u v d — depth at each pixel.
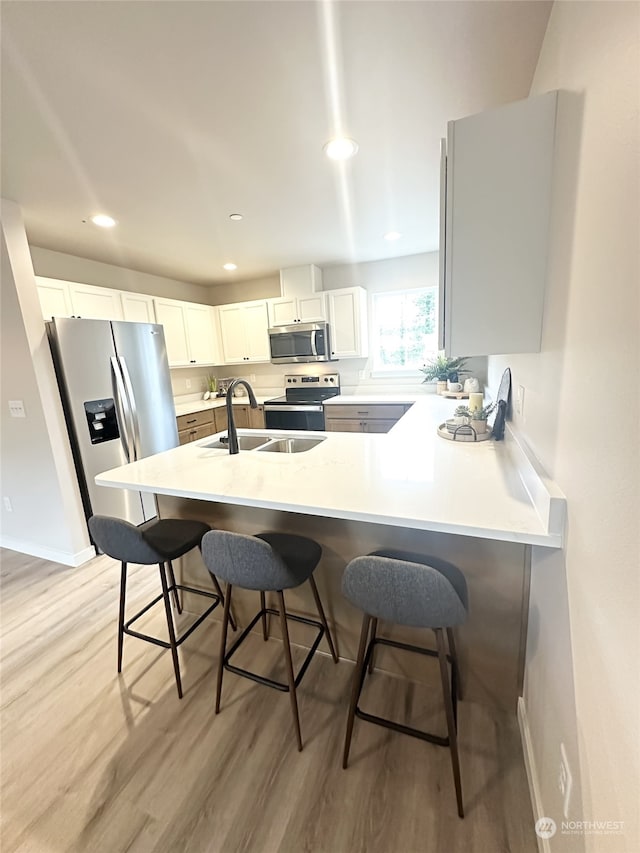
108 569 2.67
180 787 1.25
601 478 0.68
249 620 1.93
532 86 1.50
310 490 1.38
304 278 4.38
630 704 0.55
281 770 1.28
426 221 2.97
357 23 1.19
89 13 1.10
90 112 1.56
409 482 1.40
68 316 3.17
